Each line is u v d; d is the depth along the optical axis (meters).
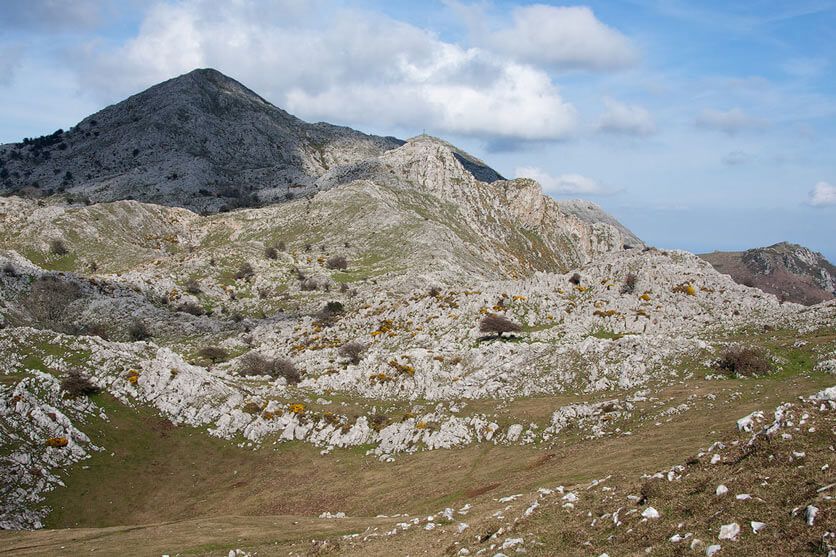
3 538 51.16
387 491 57.94
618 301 105.19
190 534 47.34
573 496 31.45
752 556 18.72
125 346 87.06
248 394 85.44
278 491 64.06
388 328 118.25
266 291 186.88
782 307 97.81
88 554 43.59
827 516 19.05
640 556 21.53
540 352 82.69
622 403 60.00
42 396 71.44
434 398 80.31
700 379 64.00
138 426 74.12
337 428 74.62
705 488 24.97
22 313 147.88
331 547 36.78
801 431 25.48
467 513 39.22
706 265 119.50
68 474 64.75
